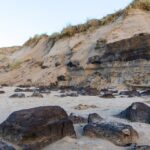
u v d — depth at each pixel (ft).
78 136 19.61
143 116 24.49
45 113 18.84
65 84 67.41
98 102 36.60
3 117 25.84
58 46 86.69
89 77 63.82
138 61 58.23
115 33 69.15
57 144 17.89
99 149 17.52
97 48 68.64
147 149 17.21
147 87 53.57
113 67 61.11
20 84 77.20
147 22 69.41
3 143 17.38
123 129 19.01
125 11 75.82
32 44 107.34
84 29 84.28
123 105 33.91
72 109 30.89
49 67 78.33
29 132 17.49
